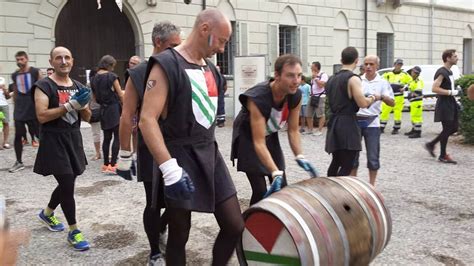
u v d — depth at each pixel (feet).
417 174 23.26
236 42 58.29
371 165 17.94
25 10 44.37
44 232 14.96
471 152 29.53
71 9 49.08
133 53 53.06
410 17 77.00
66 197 13.25
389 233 10.16
